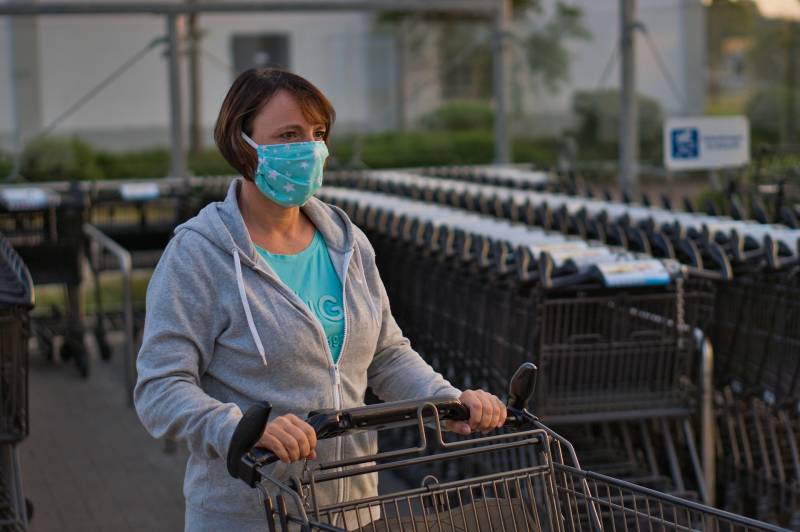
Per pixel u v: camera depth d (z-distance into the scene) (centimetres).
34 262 815
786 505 514
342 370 263
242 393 254
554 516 250
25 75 1077
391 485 596
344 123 1238
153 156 1124
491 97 1265
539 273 449
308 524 213
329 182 851
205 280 251
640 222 604
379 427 238
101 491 597
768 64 1170
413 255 589
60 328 900
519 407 255
